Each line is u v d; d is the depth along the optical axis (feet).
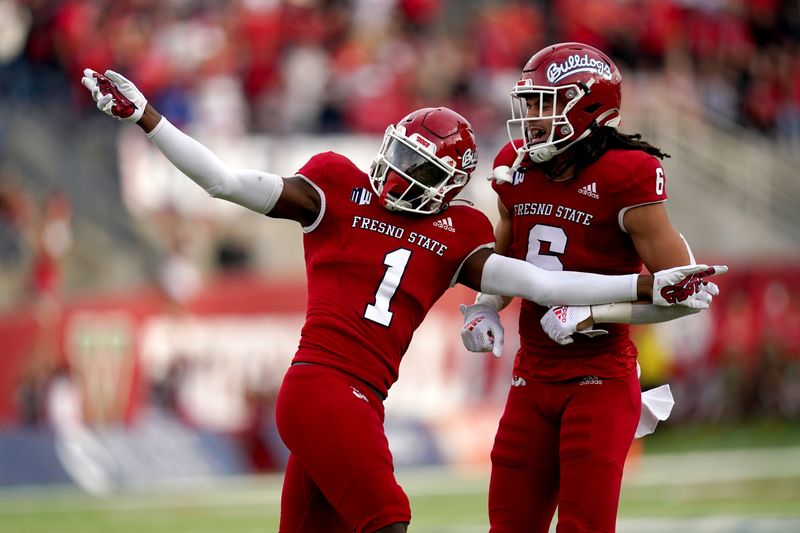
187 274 138.41
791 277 176.55
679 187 190.39
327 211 48.73
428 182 48.29
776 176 205.26
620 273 51.24
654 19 205.57
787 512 98.99
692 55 209.56
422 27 187.11
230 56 168.96
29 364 125.59
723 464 138.31
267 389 137.28
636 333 155.12
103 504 112.68
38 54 162.30
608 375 50.98
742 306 169.89
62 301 131.64
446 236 48.85
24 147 148.46
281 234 157.48
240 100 166.09
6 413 124.36
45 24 163.32
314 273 49.06
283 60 170.91
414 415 141.79
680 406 162.40
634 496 113.29
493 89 184.65
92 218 147.33
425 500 113.70
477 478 132.77
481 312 52.26
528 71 50.47
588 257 50.65
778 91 218.59
